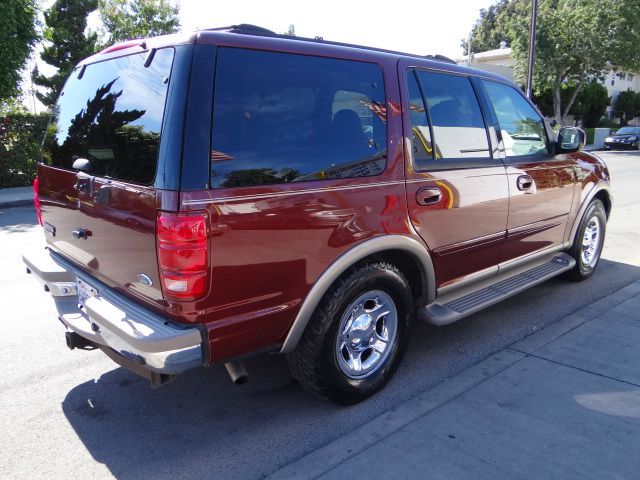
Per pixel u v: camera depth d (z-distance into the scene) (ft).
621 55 85.76
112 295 9.45
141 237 8.32
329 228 9.18
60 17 65.16
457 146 11.93
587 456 8.70
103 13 83.25
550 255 15.87
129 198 8.45
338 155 9.48
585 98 114.32
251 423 10.00
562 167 15.28
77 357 12.83
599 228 17.74
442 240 11.41
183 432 9.77
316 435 9.57
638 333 13.52
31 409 10.54
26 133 44.34
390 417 9.98
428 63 11.64
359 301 10.02
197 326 8.11
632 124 152.66
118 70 9.63
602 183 17.26
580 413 9.94
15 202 36.94
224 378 11.73
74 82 11.41
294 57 9.16
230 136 8.17
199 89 7.91
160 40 8.72
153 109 8.27
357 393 10.28
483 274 13.00
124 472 8.67
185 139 7.75
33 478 8.54
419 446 9.04
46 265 11.32
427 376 11.59
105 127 9.44
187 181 7.72
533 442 9.09
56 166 11.23
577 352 12.51
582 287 17.17
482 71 13.28
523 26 91.50
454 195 11.49
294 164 8.86
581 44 88.07
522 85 96.63
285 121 8.85
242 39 8.54
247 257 8.27
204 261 7.83
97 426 9.98
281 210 8.55
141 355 8.13
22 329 14.42
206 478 8.50
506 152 13.35
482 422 9.71
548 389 10.82
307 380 9.78
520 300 16.11
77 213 10.21
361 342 10.32
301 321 9.16
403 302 10.83
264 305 8.67
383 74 10.52
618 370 11.58
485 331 13.89
